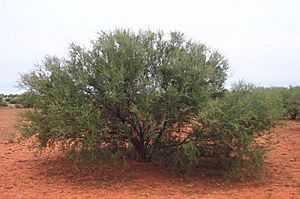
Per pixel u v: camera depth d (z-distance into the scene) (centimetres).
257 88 1056
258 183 998
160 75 988
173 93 935
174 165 1032
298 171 1147
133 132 1038
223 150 1014
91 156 977
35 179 1020
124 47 980
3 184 969
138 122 991
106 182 983
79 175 1052
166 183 977
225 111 937
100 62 992
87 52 1012
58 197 847
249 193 895
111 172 1066
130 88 967
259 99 1005
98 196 858
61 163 1196
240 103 957
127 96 966
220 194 884
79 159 1034
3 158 1323
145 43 1041
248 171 1066
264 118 1009
